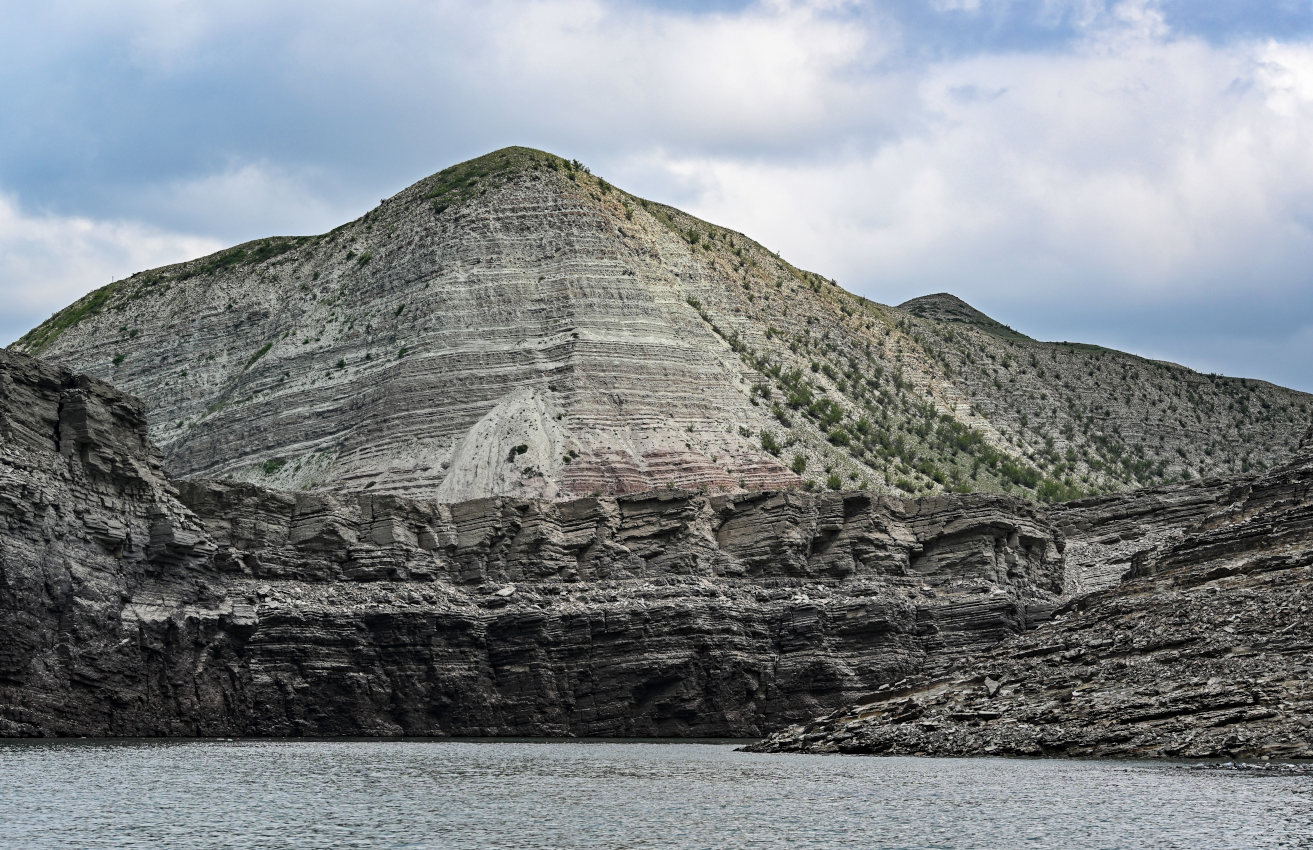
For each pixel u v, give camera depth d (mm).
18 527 128250
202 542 150125
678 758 116438
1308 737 94250
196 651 145000
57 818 77875
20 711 125375
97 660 133000
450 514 181375
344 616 158500
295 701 151625
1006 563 184375
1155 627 112750
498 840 72375
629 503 185000
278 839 72562
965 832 73562
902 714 117312
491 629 167750
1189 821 75000
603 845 71062
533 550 179750
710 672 165250
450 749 130000
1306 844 69375
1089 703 106500
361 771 103625
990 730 108375
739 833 74125
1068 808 79438
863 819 77812
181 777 96875
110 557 139375
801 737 121375
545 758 117750
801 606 170875
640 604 168875
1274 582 114250
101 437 141250
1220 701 100625
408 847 70500
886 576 180500
